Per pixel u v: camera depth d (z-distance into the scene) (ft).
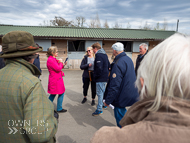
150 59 1.91
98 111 11.01
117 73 6.99
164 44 1.88
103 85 10.71
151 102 1.79
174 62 1.64
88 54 12.71
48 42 36.19
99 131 1.98
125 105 7.29
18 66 3.38
